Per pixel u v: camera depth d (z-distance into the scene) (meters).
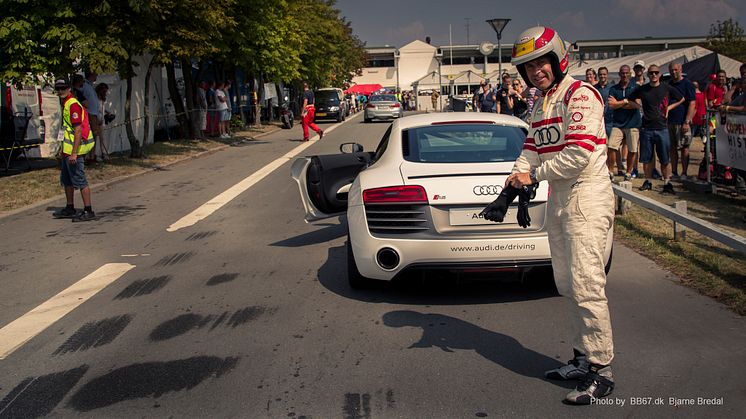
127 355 4.14
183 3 14.77
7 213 9.27
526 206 3.54
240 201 10.16
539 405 3.30
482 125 5.76
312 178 6.63
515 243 4.67
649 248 6.43
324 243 7.23
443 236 4.75
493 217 3.46
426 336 4.33
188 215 9.09
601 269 3.29
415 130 5.75
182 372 3.84
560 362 3.83
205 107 21.92
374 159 6.02
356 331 4.46
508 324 4.52
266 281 5.77
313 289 5.48
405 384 3.59
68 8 12.38
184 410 3.35
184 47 15.37
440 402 3.36
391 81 97.75
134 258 6.75
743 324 4.32
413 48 96.38
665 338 4.14
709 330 4.24
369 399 3.42
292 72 31.59
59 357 4.15
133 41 14.22
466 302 5.04
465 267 4.70
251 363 3.95
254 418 3.24
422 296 5.22
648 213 8.27
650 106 9.80
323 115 38.59
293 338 4.35
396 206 4.85
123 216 9.15
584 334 3.33
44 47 12.98
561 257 3.44
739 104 8.88
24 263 6.68
